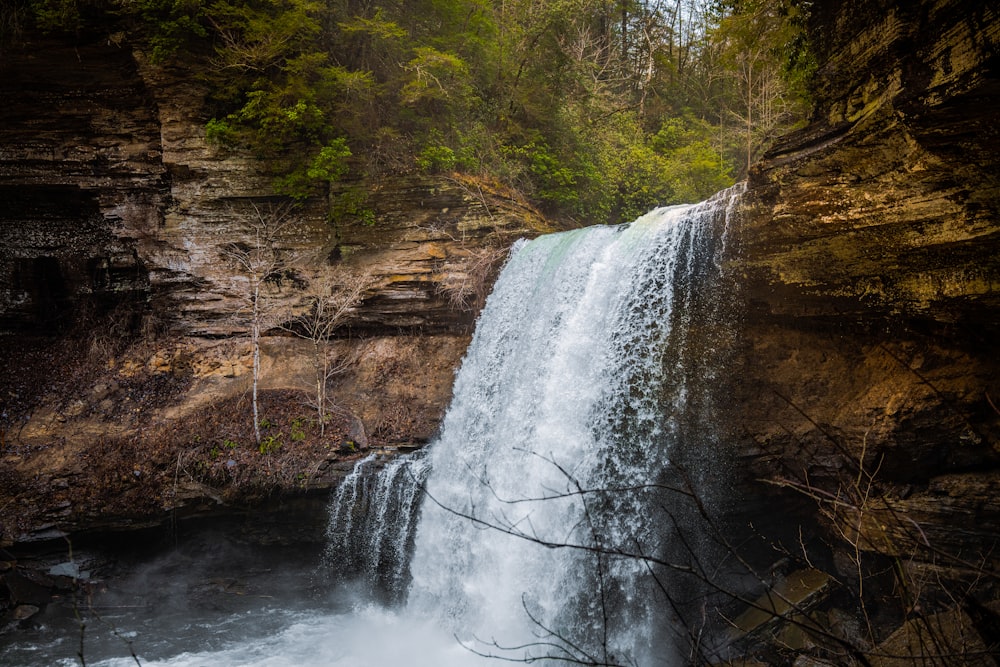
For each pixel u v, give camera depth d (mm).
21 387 18141
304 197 18594
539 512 12609
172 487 14852
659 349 12203
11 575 13641
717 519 11695
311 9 18266
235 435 16047
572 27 24422
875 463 10305
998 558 8961
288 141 18609
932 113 7164
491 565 12938
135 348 19000
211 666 11719
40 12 17906
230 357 18406
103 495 14695
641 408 12203
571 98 26406
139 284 19875
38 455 15969
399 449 16000
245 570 15414
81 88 19047
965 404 9578
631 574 11406
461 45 21844
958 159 7551
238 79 18594
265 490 14984
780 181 10062
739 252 11422
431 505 14641
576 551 11766
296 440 15945
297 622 13805
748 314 12234
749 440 11586
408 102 19594
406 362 17766
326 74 18391
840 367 11258
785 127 25578
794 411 11406
